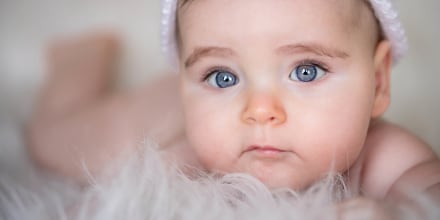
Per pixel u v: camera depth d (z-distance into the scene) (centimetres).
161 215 99
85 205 108
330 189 101
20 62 178
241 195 104
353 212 90
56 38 180
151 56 182
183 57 117
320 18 104
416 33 161
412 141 117
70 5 188
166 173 106
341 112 106
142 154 112
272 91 105
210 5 108
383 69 121
